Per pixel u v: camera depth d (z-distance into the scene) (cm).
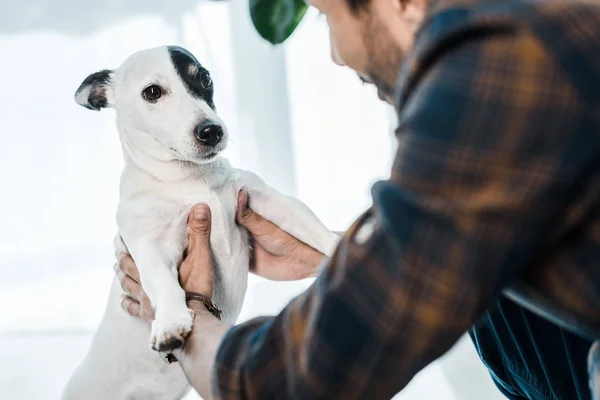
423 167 58
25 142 282
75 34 278
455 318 58
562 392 97
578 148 55
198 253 128
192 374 89
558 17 56
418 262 58
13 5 276
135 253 132
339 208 295
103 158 285
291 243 148
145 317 130
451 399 229
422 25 62
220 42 283
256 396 71
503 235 56
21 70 279
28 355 274
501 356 108
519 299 69
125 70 151
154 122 142
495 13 56
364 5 68
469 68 56
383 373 63
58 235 287
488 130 55
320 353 64
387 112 291
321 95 291
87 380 152
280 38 133
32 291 288
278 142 291
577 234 59
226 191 142
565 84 54
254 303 283
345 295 63
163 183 141
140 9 279
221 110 287
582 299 61
